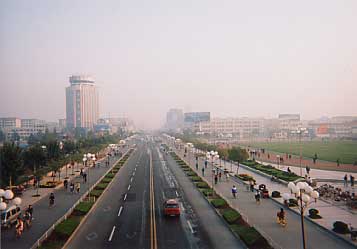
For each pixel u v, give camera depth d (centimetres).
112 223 3309
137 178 6406
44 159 6169
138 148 15450
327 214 3438
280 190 4900
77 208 3791
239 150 7162
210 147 10312
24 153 5953
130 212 3750
